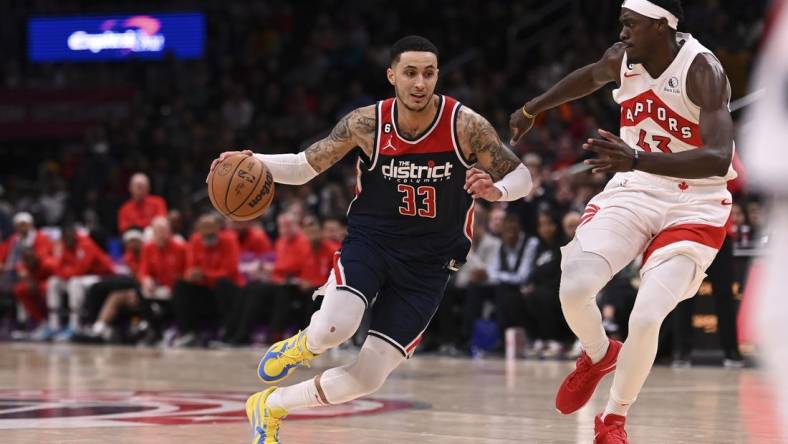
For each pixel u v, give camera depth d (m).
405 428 11.52
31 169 44.69
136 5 49.69
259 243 29.92
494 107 36.88
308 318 27.69
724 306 21.67
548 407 13.85
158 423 11.95
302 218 29.42
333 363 23.30
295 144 39.66
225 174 9.16
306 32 47.03
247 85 44.34
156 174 38.31
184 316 29.03
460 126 8.95
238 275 28.94
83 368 21.20
